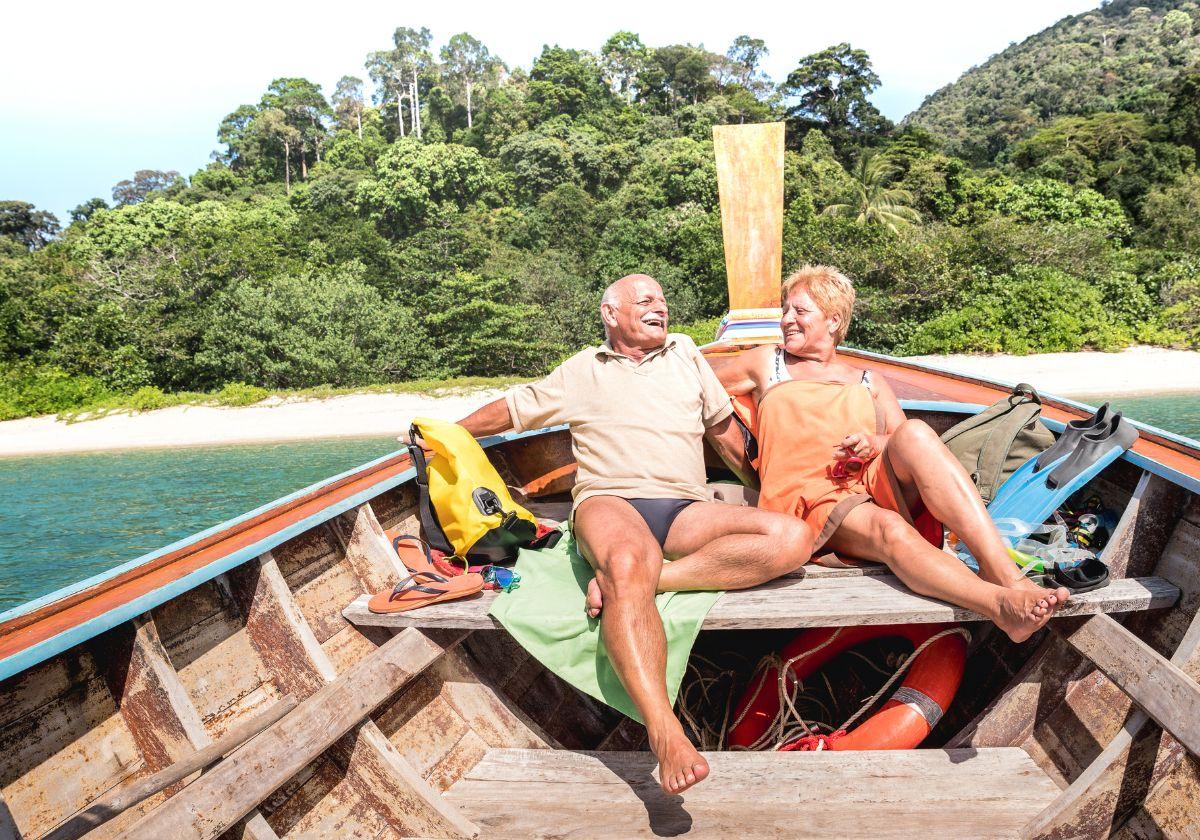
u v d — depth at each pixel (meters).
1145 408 15.54
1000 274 24.38
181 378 26.53
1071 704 2.15
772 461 2.45
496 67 90.31
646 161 52.97
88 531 10.15
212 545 2.06
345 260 34.09
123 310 27.05
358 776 1.98
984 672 2.64
